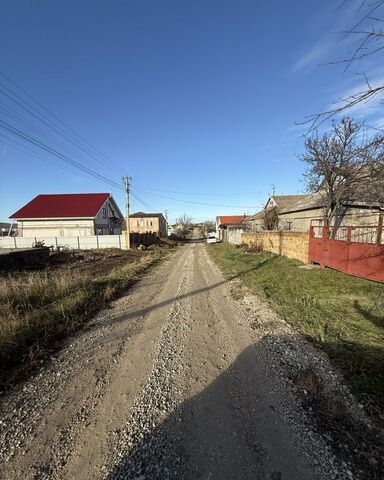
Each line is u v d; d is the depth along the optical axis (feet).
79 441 8.16
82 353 13.93
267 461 7.16
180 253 72.23
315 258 34.22
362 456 7.19
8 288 23.38
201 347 14.11
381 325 15.16
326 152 39.81
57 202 119.85
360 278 25.03
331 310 17.88
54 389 10.91
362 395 9.45
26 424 8.98
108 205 131.13
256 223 114.01
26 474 7.13
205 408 9.37
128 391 10.55
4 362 12.97
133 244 93.97
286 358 12.49
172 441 7.97
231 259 49.34
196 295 24.94
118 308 21.43
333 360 11.86
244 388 10.43
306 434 8.01
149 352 13.75
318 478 6.63
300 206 63.77
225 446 7.71
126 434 8.34
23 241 91.81
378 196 23.48
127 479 6.82
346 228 30.96
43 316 18.17
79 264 55.06
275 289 24.66
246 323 17.34
